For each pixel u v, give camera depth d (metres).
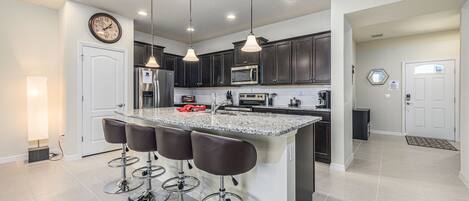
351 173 3.00
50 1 3.57
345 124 3.21
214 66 5.36
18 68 3.55
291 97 4.44
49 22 3.82
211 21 4.49
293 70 4.00
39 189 2.50
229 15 4.16
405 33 5.15
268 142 1.76
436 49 5.05
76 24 3.59
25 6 3.60
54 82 3.88
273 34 4.67
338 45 3.14
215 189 2.15
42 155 3.50
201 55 5.62
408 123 5.45
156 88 4.65
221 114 2.59
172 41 5.95
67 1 3.50
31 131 3.45
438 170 3.08
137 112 2.83
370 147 4.34
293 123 1.79
